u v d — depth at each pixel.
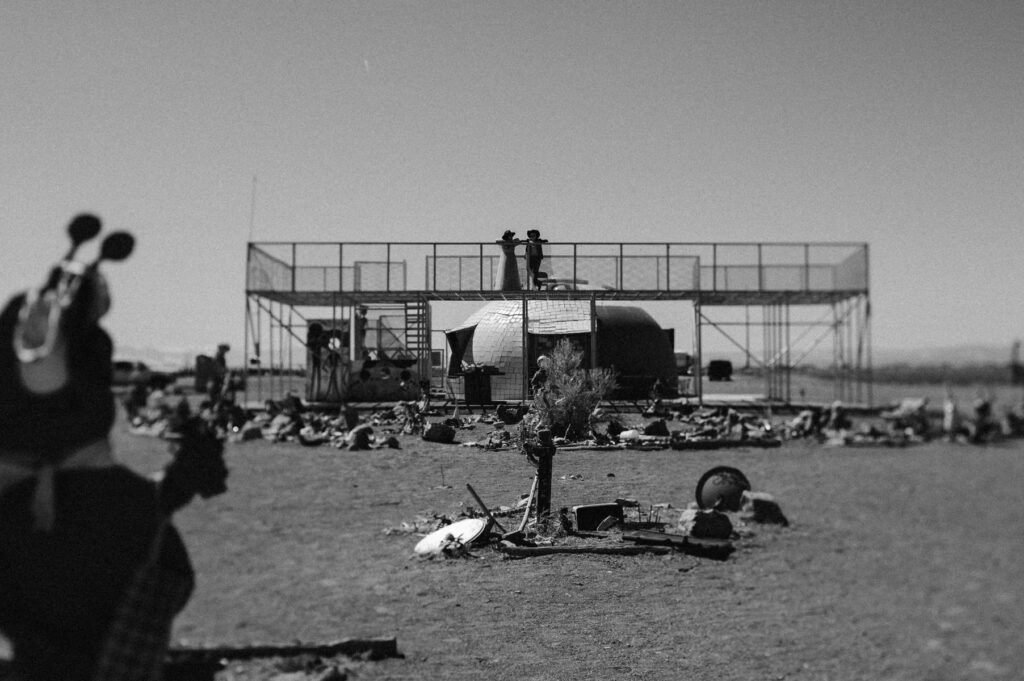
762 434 19.11
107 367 2.58
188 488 2.60
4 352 2.46
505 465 15.28
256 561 6.67
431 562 8.24
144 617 2.43
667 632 5.78
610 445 17.73
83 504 2.41
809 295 27.48
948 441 12.50
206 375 15.90
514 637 5.88
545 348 28.20
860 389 26.42
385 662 5.34
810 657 4.64
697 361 27.06
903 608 4.52
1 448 2.43
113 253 2.51
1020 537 4.88
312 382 27.67
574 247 26.75
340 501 11.14
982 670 3.83
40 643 2.41
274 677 4.84
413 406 22.14
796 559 6.51
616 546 9.10
